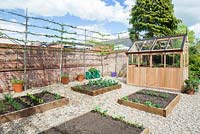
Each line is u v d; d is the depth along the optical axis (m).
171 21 16.62
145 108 5.62
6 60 8.11
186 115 5.35
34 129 4.11
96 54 14.76
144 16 16.48
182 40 9.41
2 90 7.91
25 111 4.90
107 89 8.62
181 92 8.87
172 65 10.53
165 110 5.15
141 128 3.86
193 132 4.15
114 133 3.59
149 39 11.01
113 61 16.73
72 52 12.23
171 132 4.14
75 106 6.08
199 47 16.50
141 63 11.20
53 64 10.70
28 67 9.12
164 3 16.28
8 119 4.51
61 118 4.86
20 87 8.07
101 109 5.79
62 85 10.27
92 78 13.59
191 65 13.38
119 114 5.33
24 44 8.50
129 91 8.88
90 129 3.76
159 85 9.73
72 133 3.55
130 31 18.11
